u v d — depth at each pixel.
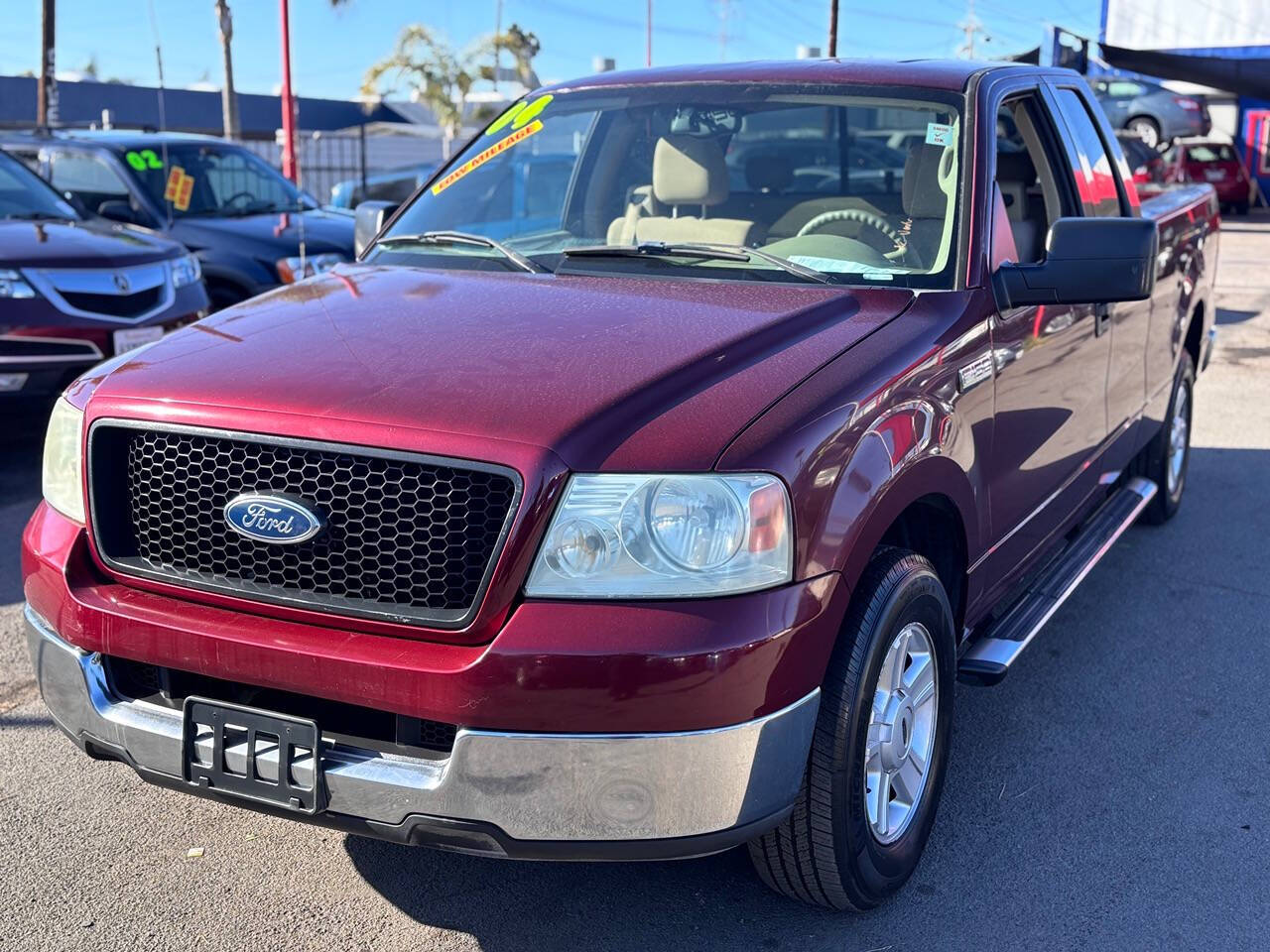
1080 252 3.18
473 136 4.26
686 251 3.35
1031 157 4.18
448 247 3.66
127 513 2.66
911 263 3.27
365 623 2.38
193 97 32.47
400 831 2.36
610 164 3.86
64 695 2.67
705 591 2.29
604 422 2.36
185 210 9.48
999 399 3.23
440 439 2.32
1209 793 3.42
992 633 3.49
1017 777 3.50
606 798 2.28
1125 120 22.31
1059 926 2.82
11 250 6.21
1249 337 11.27
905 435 2.70
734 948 2.74
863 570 2.60
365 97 27.97
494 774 2.28
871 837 2.73
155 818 3.23
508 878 3.00
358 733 2.44
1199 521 5.94
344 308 3.05
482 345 2.69
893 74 3.72
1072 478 4.07
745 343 2.70
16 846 3.08
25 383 6.14
